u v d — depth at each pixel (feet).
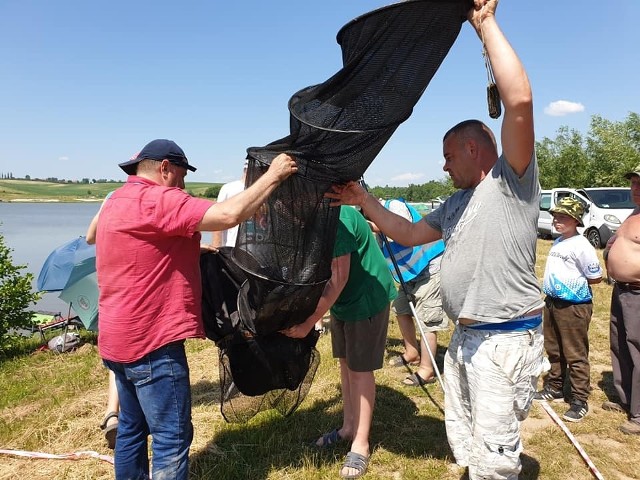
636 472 10.66
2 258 22.61
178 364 8.46
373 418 13.16
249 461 11.19
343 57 7.24
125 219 8.04
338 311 10.58
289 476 10.57
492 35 6.67
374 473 10.65
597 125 100.94
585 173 99.40
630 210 47.78
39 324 25.98
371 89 6.93
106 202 8.73
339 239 9.46
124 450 9.09
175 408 8.43
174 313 8.36
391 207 16.48
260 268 8.11
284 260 8.18
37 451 11.85
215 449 11.62
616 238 13.34
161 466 8.30
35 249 73.51
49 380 17.67
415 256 15.62
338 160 7.68
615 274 13.03
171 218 7.87
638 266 12.45
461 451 8.85
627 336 12.62
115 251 8.13
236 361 9.26
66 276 22.50
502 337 7.91
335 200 8.52
